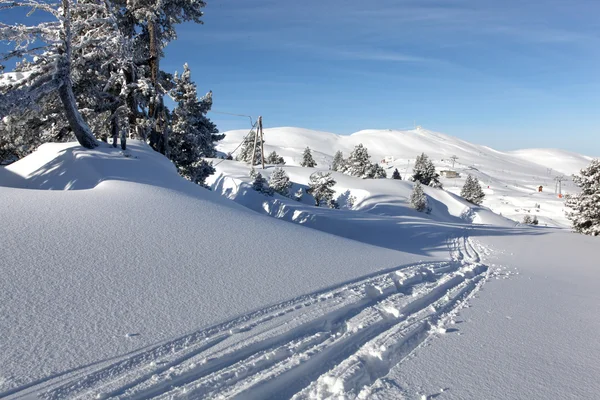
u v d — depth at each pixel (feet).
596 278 32.30
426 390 11.05
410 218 81.35
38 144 67.26
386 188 194.59
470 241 51.98
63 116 61.05
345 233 61.82
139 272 17.54
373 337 14.51
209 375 10.89
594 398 11.10
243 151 278.05
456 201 196.44
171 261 19.49
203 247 22.43
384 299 19.03
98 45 58.39
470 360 13.16
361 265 24.52
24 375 9.95
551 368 12.90
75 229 21.36
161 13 65.82
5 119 55.98
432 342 14.61
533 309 19.75
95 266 17.35
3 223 20.16
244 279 18.72
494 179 536.42
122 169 45.24
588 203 71.26
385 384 11.27
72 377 10.13
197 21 70.69
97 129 67.56
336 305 16.74
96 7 56.75
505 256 41.16
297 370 11.67
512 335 15.75
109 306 14.17
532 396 11.05
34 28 45.91
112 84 64.13
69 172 44.50
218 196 48.57
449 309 18.80
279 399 10.52
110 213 25.43
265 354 12.19
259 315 14.94
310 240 29.40
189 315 14.25
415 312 17.79
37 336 11.74
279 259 22.79
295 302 16.65
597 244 56.13
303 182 201.26
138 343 12.03
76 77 58.39
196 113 97.19
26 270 15.79
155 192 34.27
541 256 43.06
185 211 29.43
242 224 29.63
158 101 64.69
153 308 14.47
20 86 46.80
